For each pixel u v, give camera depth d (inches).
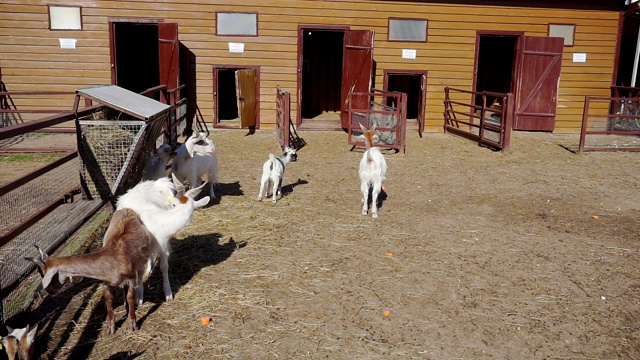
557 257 255.4
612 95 613.0
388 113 474.0
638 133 507.2
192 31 552.7
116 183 264.7
